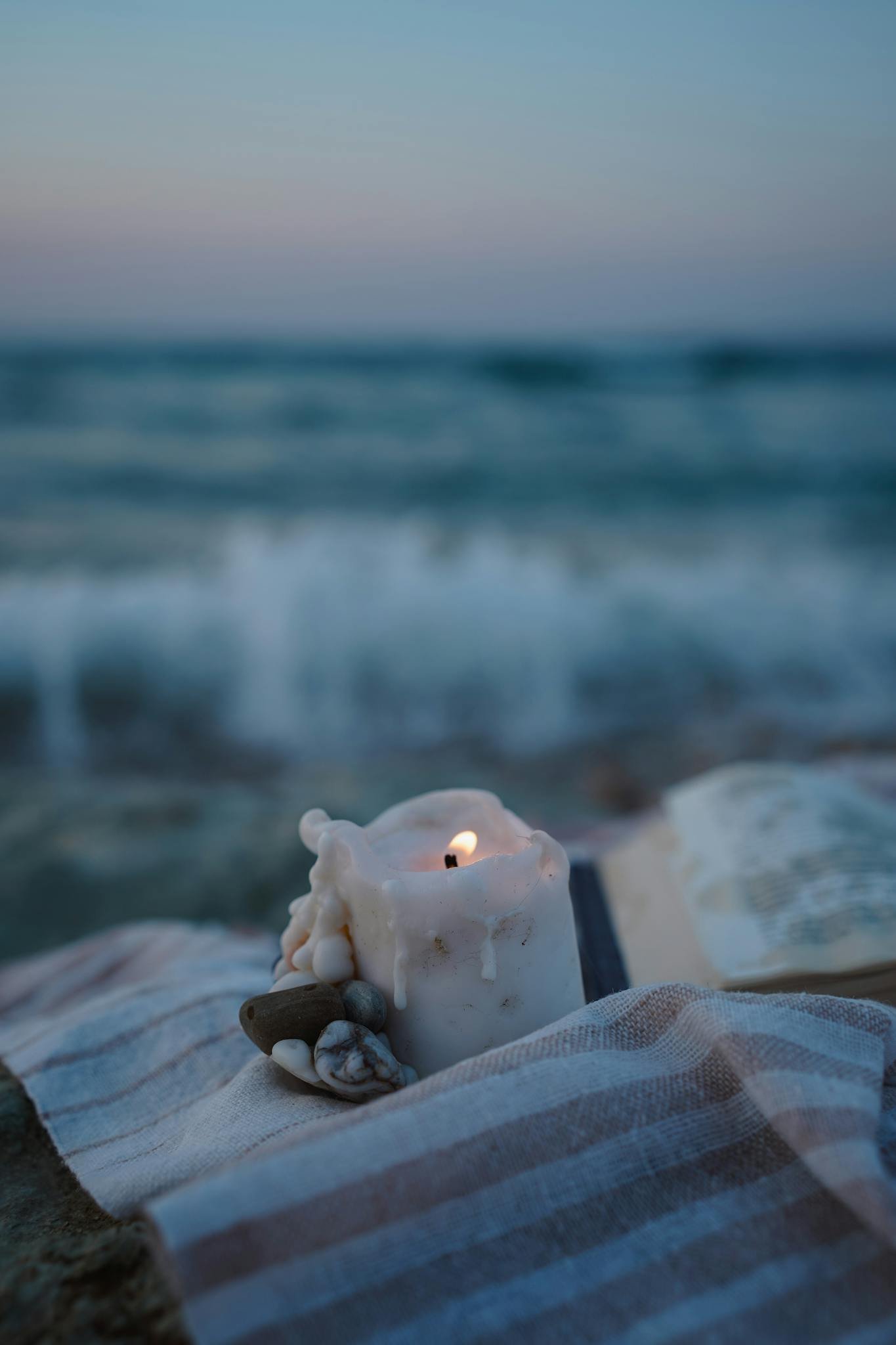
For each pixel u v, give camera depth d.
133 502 13.38
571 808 4.52
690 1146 0.81
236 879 3.36
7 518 12.02
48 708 6.05
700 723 5.91
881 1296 0.67
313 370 22.16
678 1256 0.72
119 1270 0.82
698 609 7.86
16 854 3.62
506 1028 0.94
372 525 12.02
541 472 15.95
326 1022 0.94
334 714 6.07
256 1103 0.95
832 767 3.09
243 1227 0.69
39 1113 1.15
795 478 15.24
